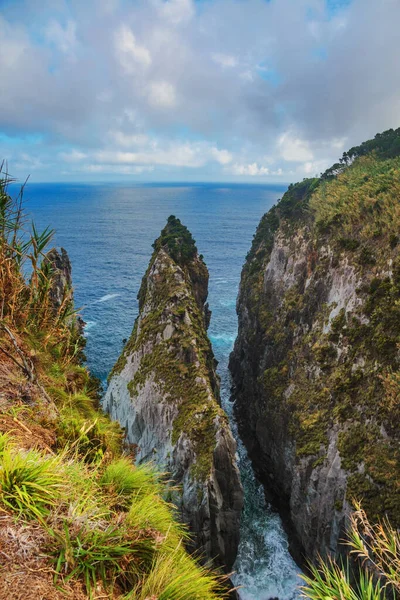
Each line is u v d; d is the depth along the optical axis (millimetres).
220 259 175250
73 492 5715
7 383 9391
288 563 37781
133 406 44188
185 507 32062
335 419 34438
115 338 83312
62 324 16672
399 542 5270
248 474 51281
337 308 41219
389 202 40281
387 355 31750
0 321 10727
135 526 5676
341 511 29609
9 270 13289
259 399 54312
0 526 4773
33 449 6668
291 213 66438
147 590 4809
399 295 32906
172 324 45000
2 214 12891
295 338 49094
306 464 35562
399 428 28156
